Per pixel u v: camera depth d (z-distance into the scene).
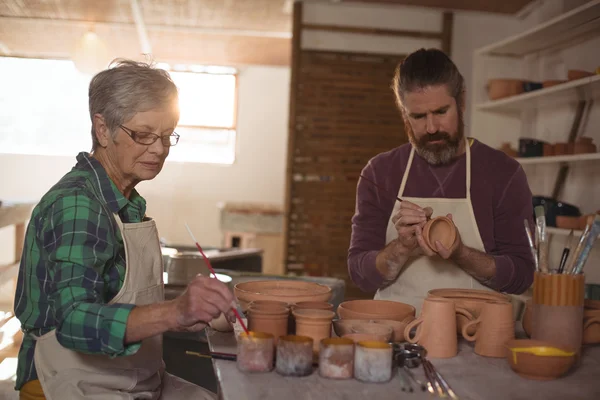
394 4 4.91
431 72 1.88
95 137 1.56
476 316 1.63
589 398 1.22
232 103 8.29
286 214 5.02
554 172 3.97
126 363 1.54
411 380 1.29
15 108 7.91
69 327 1.27
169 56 7.21
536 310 1.49
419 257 2.07
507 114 4.19
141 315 1.26
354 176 5.05
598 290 2.44
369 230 2.17
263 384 1.24
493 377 1.34
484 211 2.07
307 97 4.98
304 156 5.02
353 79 5.01
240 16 5.35
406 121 2.07
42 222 1.41
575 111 3.75
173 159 8.23
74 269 1.32
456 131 1.95
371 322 1.50
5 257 7.53
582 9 3.10
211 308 1.24
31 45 6.56
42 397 1.50
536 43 3.87
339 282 2.87
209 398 1.74
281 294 1.62
